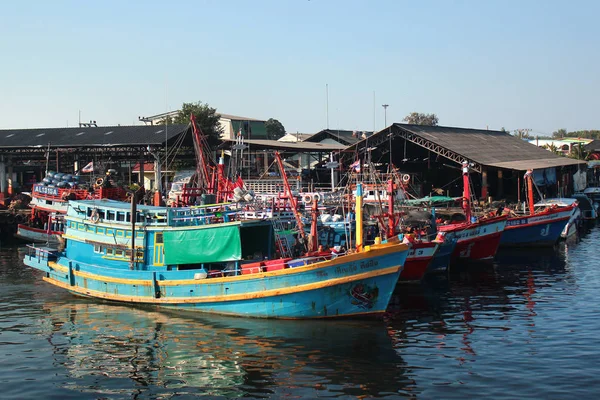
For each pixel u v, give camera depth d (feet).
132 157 250.98
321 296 87.97
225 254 94.22
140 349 81.56
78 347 82.94
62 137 245.86
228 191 134.31
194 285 95.04
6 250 180.04
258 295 90.22
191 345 82.38
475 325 91.30
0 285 123.65
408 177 156.35
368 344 81.56
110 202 115.44
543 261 148.87
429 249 120.47
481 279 126.72
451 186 275.59
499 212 169.78
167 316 96.02
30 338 87.10
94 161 253.44
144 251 101.60
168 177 268.62
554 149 406.00
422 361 75.77
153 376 72.64
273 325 89.20
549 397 64.59
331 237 124.57
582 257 154.51
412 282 121.49
